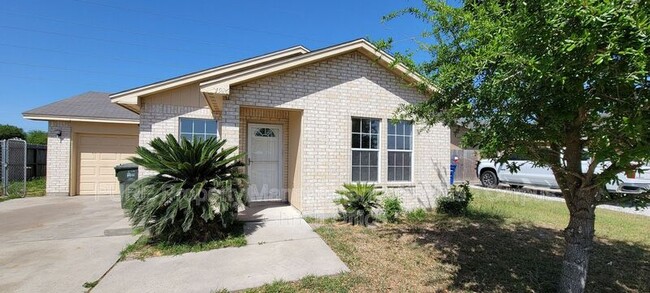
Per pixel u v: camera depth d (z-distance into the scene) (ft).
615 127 6.57
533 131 8.16
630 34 5.43
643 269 13.88
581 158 9.48
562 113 7.39
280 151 27.86
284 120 27.96
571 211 10.45
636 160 6.75
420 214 24.11
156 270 12.74
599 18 5.36
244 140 26.48
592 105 6.95
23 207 26.50
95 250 15.21
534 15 6.47
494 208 27.37
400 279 12.35
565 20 5.89
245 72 20.26
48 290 10.93
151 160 16.22
